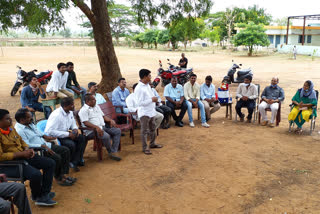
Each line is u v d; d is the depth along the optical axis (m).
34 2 8.44
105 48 11.12
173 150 5.92
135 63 26.06
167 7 12.07
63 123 4.75
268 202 3.90
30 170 3.70
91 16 10.52
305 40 40.56
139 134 7.06
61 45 60.84
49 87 7.70
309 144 6.15
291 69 21.08
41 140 4.30
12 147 3.74
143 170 4.98
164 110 7.19
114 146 5.52
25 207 3.31
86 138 5.30
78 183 4.54
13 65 23.39
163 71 12.10
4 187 3.21
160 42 50.72
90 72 19.67
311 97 6.70
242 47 48.00
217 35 51.06
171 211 3.72
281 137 6.64
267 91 7.62
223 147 6.04
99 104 6.21
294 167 5.01
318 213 3.63
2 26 10.12
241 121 8.09
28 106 7.19
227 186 4.36
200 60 30.52
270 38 42.62
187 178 4.65
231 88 13.41
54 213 3.70
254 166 5.07
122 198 4.06
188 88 7.54
